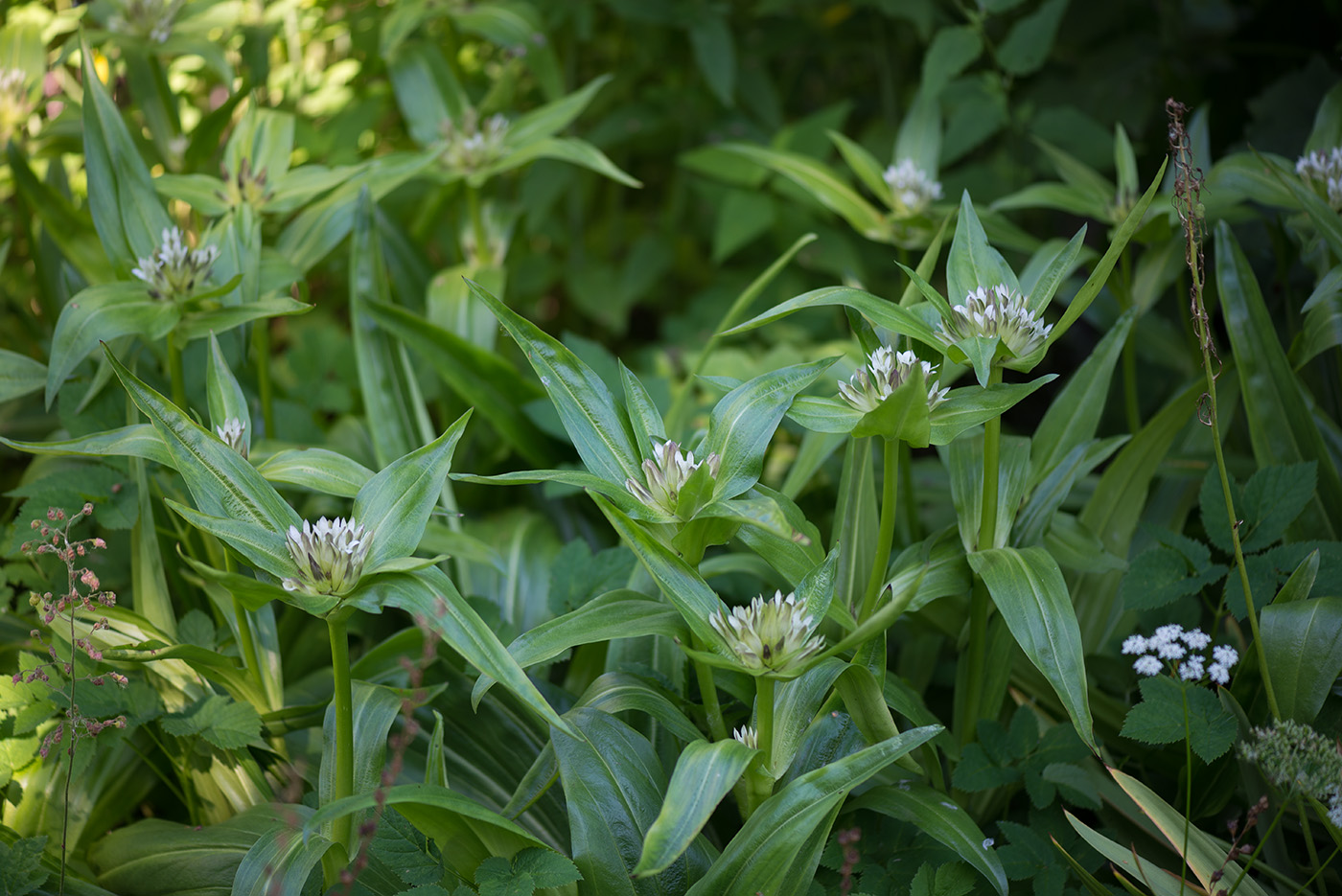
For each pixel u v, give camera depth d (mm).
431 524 1778
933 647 1797
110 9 1931
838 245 2391
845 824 1632
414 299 2006
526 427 1912
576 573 1740
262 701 1677
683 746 1669
